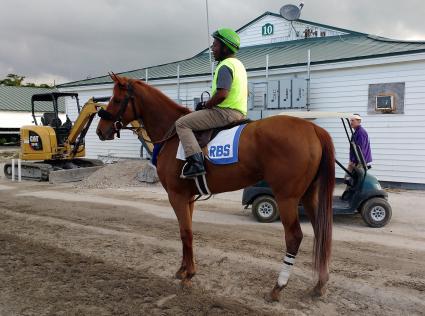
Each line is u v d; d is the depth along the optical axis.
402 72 11.86
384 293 4.56
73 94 15.35
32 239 6.75
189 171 4.46
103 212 8.90
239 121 4.62
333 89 13.16
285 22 18.27
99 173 13.66
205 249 6.15
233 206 9.60
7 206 9.59
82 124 14.02
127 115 5.15
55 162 14.93
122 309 4.23
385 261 5.66
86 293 4.62
